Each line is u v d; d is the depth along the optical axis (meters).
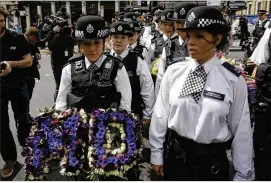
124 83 2.37
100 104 2.28
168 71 2.01
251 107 2.76
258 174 2.70
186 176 1.95
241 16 15.73
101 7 20.59
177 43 3.34
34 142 2.12
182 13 3.30
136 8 14.97
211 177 1.91
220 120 1.84
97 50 2.25
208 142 1.86
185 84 1.90
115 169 2.01
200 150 1.88
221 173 1.93
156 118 2.08
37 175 2.12
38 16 18.41
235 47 14.91
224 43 1.92
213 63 1.89
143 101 3.49
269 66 2.63
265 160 2.67
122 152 2.04
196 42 1.83
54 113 2.18
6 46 3.35
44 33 7.75
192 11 1.84
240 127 1.91
